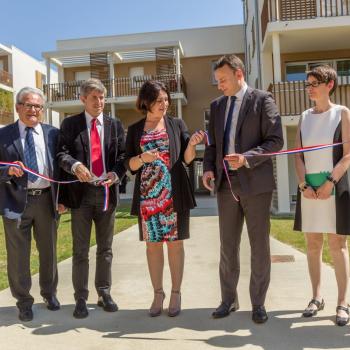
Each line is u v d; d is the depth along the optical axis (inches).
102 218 164.1
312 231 148.3
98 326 148.0
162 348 128.1
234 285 157.9
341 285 147.5
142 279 214.1
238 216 155.0
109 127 166.2
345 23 549.3
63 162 156.6
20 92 160.1
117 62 1012.5
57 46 1065.5
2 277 228.7
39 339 137.6
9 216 152.0
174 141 158.1
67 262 263.6
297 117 542.3
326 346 126.6
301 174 152.1
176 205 155.6
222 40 1015.6
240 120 148.9
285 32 569.6
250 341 131.4
